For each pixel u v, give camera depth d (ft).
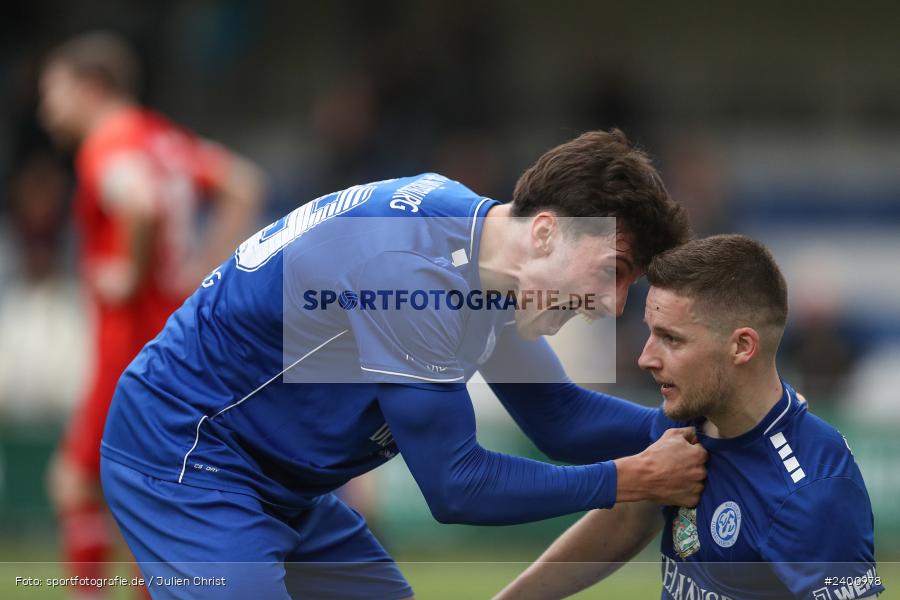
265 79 135.44
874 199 126.82
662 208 33.55
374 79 122.42
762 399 32.78
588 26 139.33
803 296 103.76
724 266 32.14
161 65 124.67
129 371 37.35
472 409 33.68
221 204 65.05
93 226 61.21
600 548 38.37
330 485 36.91
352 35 137.18
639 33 138.92
